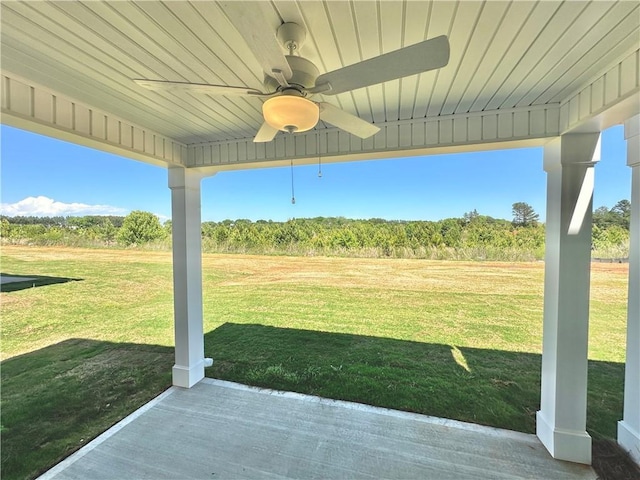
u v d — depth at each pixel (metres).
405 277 6.18
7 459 1.90
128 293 6.21
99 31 1.09
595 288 4.53
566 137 1.80
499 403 2.51
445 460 1.88
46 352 3.72
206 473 1.78
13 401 2.59
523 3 0.95
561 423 1.87
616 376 2.88
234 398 2.62
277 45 0.86
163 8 0.96
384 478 1.74
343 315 4.91
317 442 2.05
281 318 4.85
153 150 2.39
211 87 1.13
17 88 1.49
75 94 1.68
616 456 1.84
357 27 1.08
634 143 1.79
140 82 1.10
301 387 2.80
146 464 1.85
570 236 1.82
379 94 1.71
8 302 5.60
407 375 3.01
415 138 2.12
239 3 0.71
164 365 3.31
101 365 3.32
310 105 1.12
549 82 1.54
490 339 3.90
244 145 2.58
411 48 0.88
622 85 1.31
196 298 2.92
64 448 1.99
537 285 5.50
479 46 1.21
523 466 1.82
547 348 1.97
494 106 1.88
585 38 1.15
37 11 0.97
